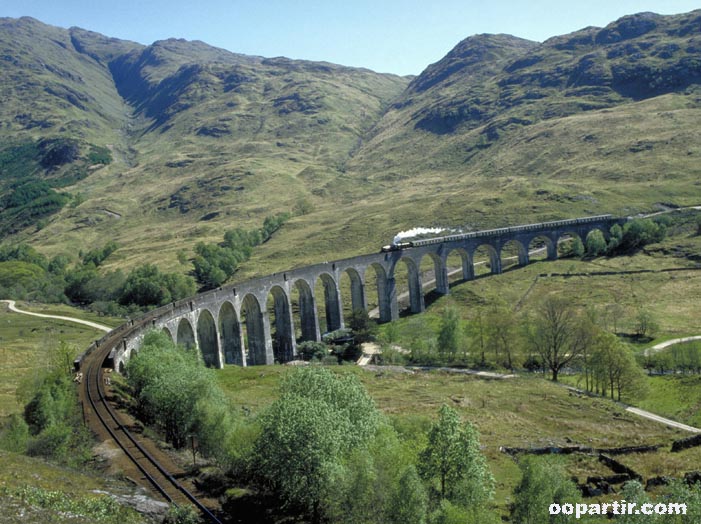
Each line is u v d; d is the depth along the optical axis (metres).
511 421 69.44
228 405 51.50
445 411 39.53
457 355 108.12
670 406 76.94
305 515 37.59
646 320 109.12
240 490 39.44
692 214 177.50
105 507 32.31
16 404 71.38
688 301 124.12
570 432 65.81
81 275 181.38
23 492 31.27
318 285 175.50
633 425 68.25
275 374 91.31
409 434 47.06
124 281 176.62
